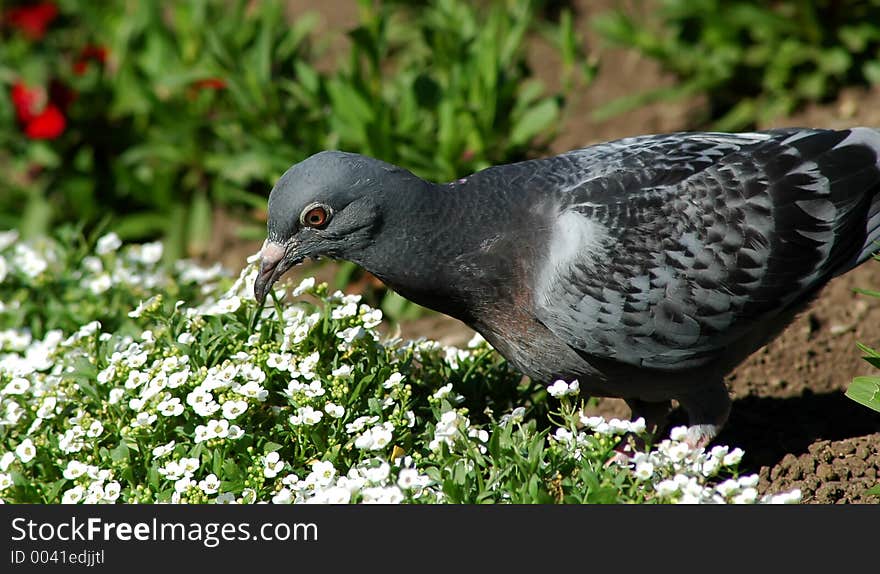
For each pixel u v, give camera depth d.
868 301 10.98
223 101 14.67
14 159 15.77
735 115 14.42
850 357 10.32
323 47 15.29
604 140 14.64
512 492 7.11
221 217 14.87
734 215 8.33
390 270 8.38
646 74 15.41
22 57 16.30
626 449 8.32
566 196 8.37
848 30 14.15
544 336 8.52
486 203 8.33
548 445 8.49
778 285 8.45
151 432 7.64
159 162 15.11
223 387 7.65
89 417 7.81
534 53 15.96
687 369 8.49
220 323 8.53
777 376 10.26
